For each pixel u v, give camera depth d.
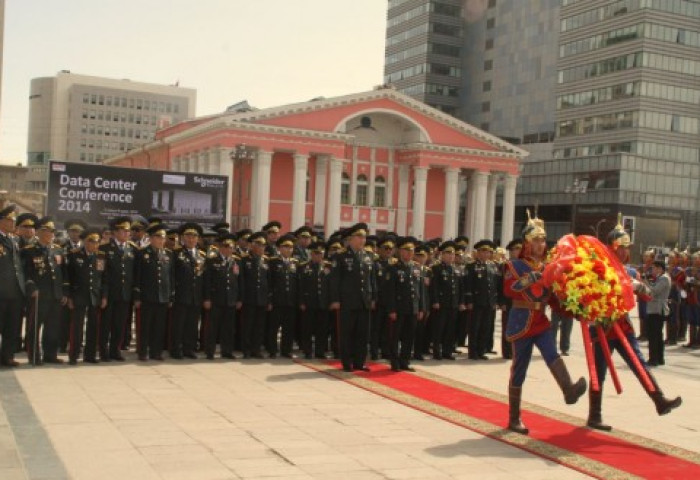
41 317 12.07
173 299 13.20
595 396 9.34
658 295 15.89
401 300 13.04
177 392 10.17
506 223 55.69
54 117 139.62
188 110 142.38
